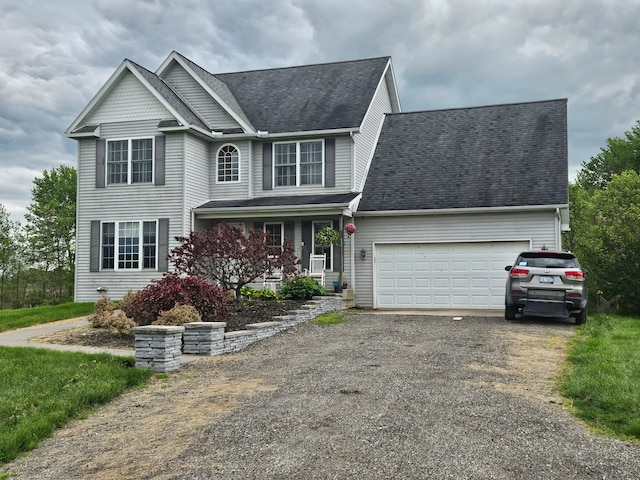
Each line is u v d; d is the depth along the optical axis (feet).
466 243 60.08
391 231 62.44
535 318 48.98
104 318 42.80
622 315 63.87
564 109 69.51
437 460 16.40
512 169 62.59
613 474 15.51
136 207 65.00
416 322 46.91
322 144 65.72
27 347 36.35
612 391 22.58
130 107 65.62
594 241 68.13
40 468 17.72
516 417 20.18
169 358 30.68
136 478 16.43
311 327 45.37
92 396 24.73
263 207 61.57
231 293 51.93
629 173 71.41
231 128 68.18
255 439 18.84
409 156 69.26
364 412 21.06
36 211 125.29
